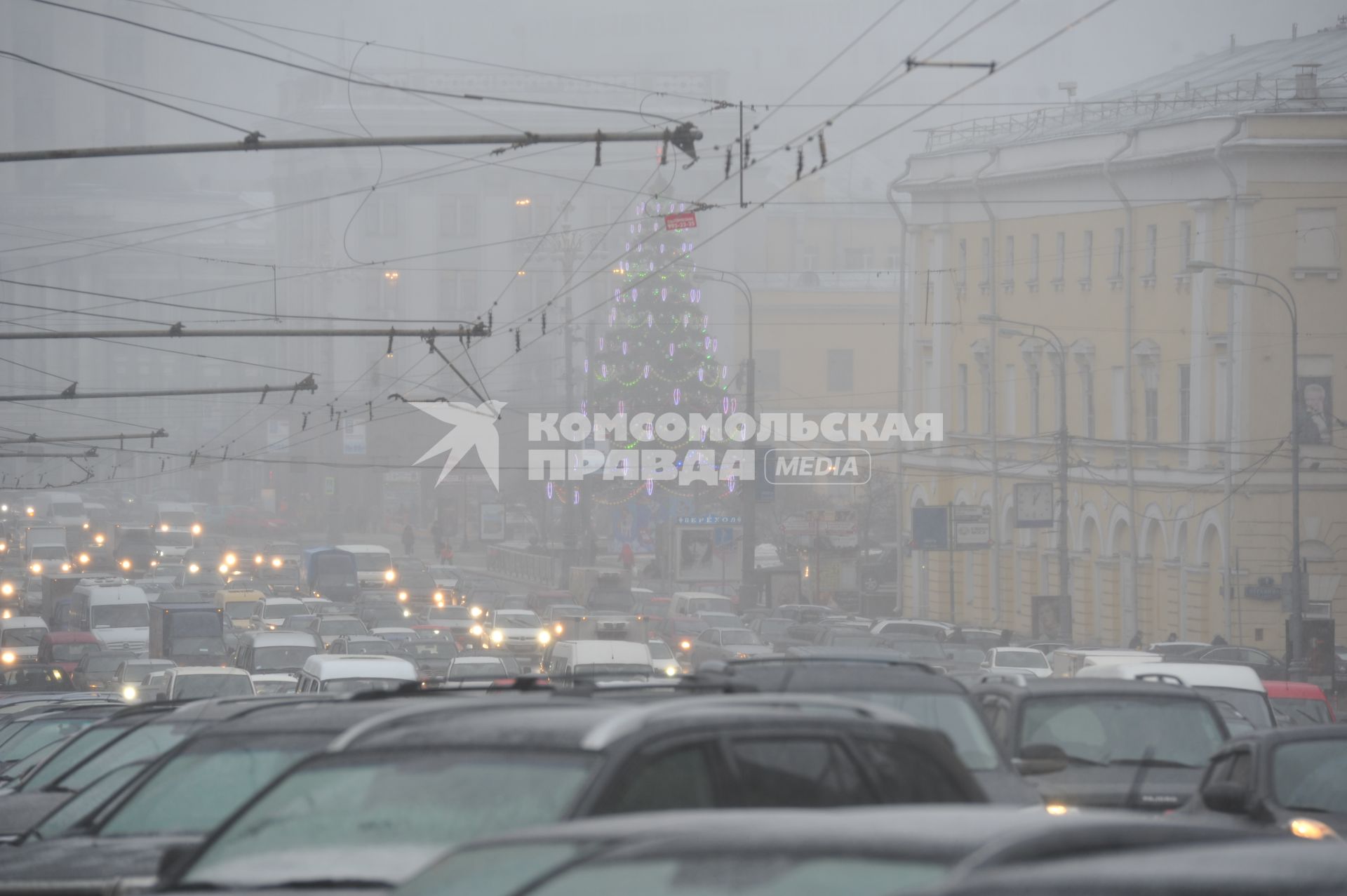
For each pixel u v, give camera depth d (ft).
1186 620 589.73
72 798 111.96
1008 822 40.04
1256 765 125.08
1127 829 37.29
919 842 37.86
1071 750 143.43
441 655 524.52
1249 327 567.59
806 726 61.67
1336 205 568.00
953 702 126.62
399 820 59.31
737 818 42.11
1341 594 563.89
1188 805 131.23
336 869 58.54
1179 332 602.85
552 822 55.52
